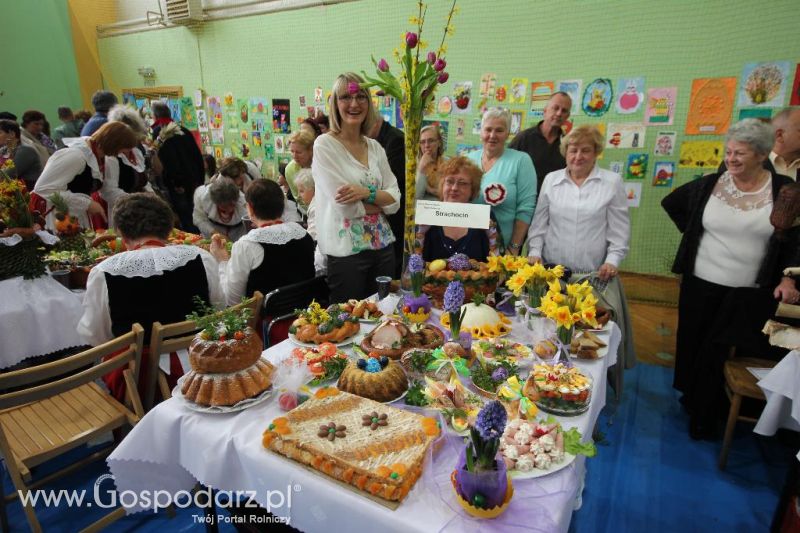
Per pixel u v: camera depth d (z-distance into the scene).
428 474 1.05
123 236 2.00
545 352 1.57
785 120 2.57
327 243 2.47
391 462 1.03
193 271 1.98
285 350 1.65
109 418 1.89
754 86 3.77
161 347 1.83
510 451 1.11
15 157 4.82
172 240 3.10
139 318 1.89
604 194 2.49
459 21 4.79
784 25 3.59
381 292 2.20
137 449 1.34
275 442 1.14
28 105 7.69
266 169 6.71
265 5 5.98
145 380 1.96
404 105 1.80
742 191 2.40
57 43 7.77
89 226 3.51
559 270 1.75
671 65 4.02
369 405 1.24
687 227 2.64
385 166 2.58
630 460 2.49
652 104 4.16
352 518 1.00
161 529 1.95
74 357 1.56
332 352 1.51
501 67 4.71
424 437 1.11
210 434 1.24
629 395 3.11
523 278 1.73
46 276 2.30
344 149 2.37
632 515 2.12
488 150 2.87
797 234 2.14
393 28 5.18
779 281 2.31
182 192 5.04
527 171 2.85
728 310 2.39
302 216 3.81
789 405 1.92
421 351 1.46
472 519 0.95
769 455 2.52
